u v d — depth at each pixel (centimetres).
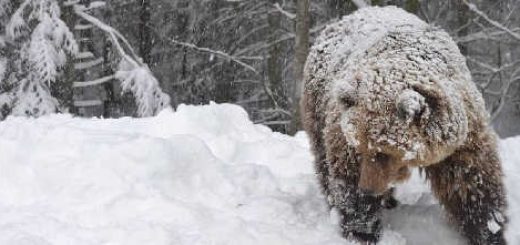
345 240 544
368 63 488
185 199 585
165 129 807
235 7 2284
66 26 1809
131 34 2575
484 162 501
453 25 2317
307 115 633
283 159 756
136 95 1892
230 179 633
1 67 1953
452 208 536
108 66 2325
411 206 647
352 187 531
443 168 514
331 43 614
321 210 604
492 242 525
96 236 498
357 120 465
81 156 617
